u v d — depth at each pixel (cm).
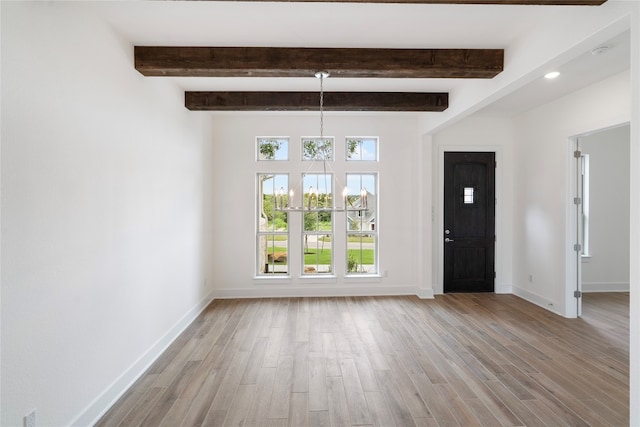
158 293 368
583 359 353
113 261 281
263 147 595
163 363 347
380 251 601
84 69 245
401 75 341
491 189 616
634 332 198
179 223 430
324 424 251
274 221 599
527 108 550
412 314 498
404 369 333
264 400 281
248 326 451
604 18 217
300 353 369
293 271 593
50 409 212
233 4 252
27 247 194
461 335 418
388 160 597
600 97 422
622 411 265
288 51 323
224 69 324
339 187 596
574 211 485
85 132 246
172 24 280
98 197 261
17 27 188
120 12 261
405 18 273
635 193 196
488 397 284
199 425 250
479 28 289
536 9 261
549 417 258
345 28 289
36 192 200
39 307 203
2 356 179
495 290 618
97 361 259
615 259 623
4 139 180
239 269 588
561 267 494
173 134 412
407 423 251
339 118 591
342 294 597
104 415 262
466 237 617
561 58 263
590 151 618
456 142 609
